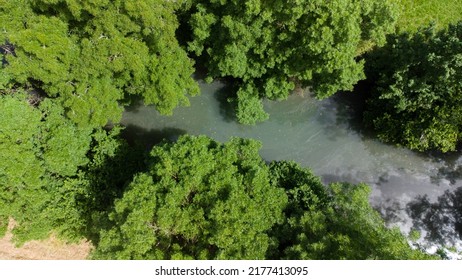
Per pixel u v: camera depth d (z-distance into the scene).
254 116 24.80
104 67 18.48
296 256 15.65
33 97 20.56
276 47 20.70
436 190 24.98
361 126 26.48
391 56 22.94
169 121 26.55
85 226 20.33
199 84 27.05
